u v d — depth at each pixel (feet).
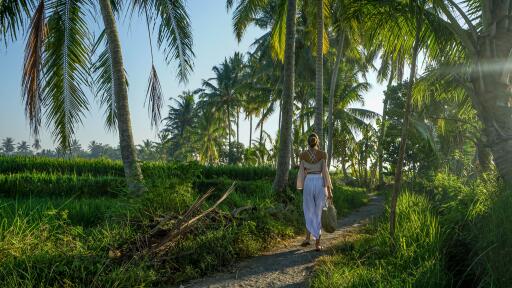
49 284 13.28
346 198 49.73
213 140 161.79
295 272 16.79
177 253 17.39
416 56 17.88
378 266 15.30
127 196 23.91
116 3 35.37
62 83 32.48
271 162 117.19
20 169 50.03
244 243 20.27
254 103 129.39
